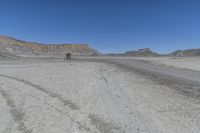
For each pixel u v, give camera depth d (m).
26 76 20.86
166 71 30.78
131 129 8.35
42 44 126.50
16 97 12.70
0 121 9.07
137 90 15.50
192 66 41.78
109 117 9.59
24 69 27.27
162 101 12.43
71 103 11.62
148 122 9.09
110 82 18.67
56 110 10.45
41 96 12.98
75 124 8.76
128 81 19.73
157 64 46.47
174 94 14.41
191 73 28.56
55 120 9.16
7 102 11.69
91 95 13.46
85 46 141.25
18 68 28.42
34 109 10.57
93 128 8.38
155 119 9.45
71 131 8.10
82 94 13.63
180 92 15.16
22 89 14.84
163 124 8.90
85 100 12.27
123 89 15.75
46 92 14.05
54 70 26.56
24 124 8.74
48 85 16.38
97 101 12.13
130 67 35.50
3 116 9.62
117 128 8.41
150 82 19.55
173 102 12.24
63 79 19.36
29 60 49.94
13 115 9.75
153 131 8.21
